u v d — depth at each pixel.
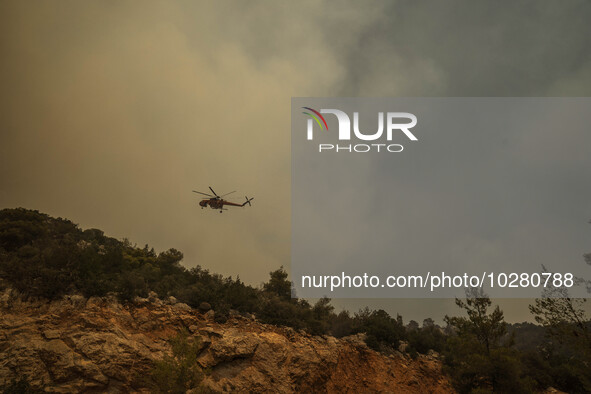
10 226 33.41
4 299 22.77
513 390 23.20
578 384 34.16
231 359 25.39
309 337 32.31
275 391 25.05
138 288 28.84
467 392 25.39
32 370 19.30
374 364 33.09
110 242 45.28
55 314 23.14
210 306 30.67
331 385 29.11
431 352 38.91
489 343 25.20
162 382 19.03
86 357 20.88
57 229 41.38
